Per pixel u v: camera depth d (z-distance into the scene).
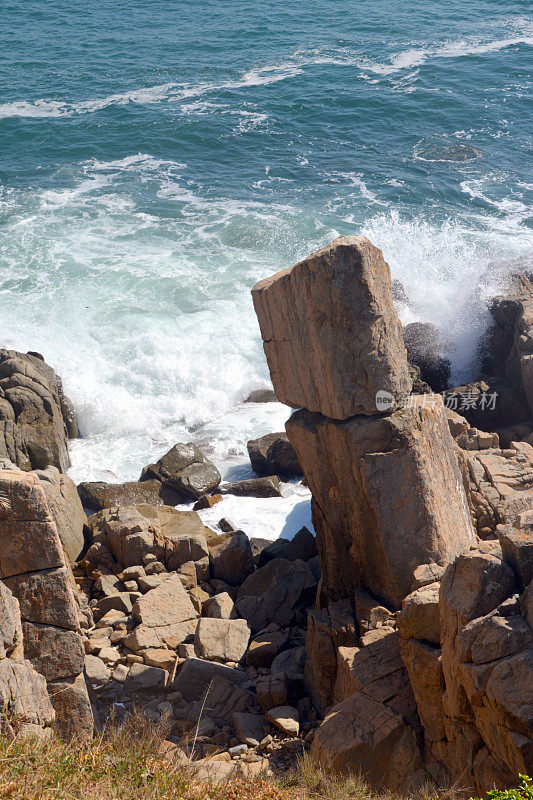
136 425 18.72
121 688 9.16
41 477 12.74
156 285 23.16
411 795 6.61
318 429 9.70
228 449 17.84
